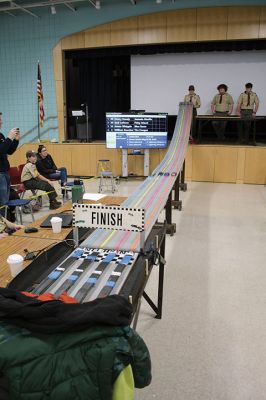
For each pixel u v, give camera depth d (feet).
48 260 6.02
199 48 25.36
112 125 23.72
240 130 24.63
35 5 24.21
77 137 27.55
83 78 29.81
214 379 6.25
